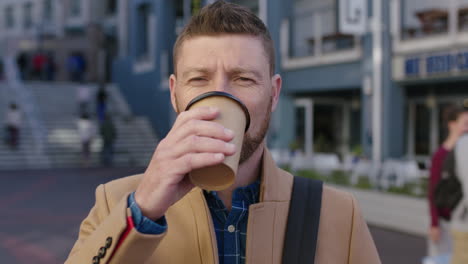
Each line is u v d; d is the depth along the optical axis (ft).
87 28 99.04
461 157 10.00
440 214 11.18
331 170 41.39
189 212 3.68
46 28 103.09
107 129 53.67
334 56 43.96
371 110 39.22
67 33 102.42
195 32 3.47
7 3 110.63
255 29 3.51
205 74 3.43
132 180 4.10
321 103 51.47
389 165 34.12
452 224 10.64
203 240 3.61
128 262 2.97
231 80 3.43
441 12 35.32
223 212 3.74
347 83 42.78
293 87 49.34
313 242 3.80
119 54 82.94
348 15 33.42
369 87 39.37
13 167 50.42
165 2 63.21
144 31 71.77
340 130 52.95
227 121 2.82
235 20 3.45
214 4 3.61
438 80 35.91
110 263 2.95
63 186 36.63
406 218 24.07
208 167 2.80
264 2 51.70
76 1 101.45
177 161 2.69
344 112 53.06
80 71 92.58
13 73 81.66
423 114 42.42
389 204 27.55
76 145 56.54
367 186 33.60
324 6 47.19
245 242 3.69
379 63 36.47
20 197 31.27
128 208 2.96
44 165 51.78
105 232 3.00
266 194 3.79
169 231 3.64
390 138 38.42
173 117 59.36
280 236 3.79
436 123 41.11
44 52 101.09
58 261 17.61
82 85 76.13
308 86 47.34
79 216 25.27
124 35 79.77
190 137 2.67
